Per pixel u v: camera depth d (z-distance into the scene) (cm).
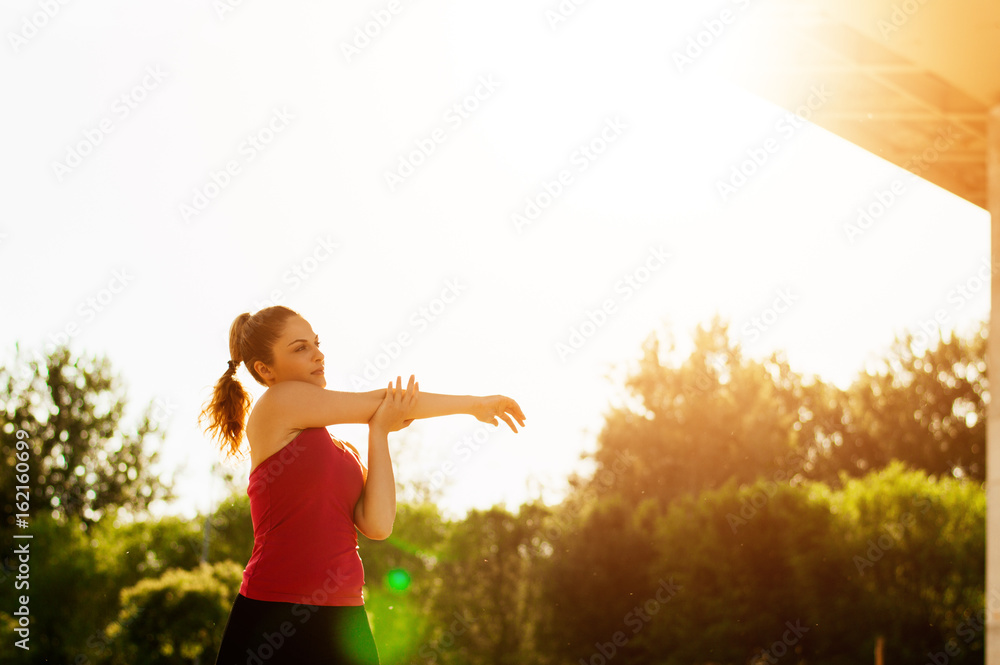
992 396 798
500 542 2639
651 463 3033
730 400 3030
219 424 283
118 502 3306
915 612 1881
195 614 1862
